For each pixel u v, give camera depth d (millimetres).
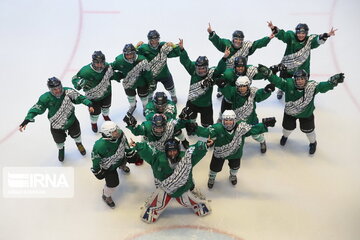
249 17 11227
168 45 7473
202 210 6281
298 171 7074
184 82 9203
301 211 6402
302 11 11336
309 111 6723
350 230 6117
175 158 5324
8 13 11492
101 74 7059
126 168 6977
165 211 6445
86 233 6160
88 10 11656
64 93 6527
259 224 6227
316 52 9852
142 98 7918
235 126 5918
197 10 11578
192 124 5934
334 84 6379
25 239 6102
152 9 11688
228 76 7016
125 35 10750
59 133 6832
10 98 8781
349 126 7953
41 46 10336
